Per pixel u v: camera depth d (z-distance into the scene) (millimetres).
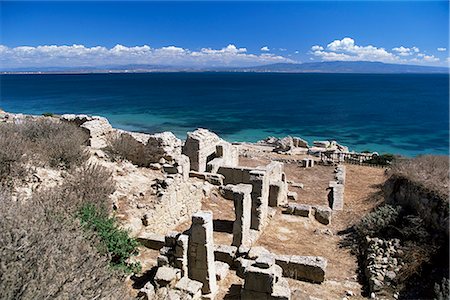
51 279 6328
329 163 31469
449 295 11125
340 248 16672
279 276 10383
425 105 107125
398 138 62031
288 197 22938
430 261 13484
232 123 72688
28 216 8117
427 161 21234
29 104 96000
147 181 18516
